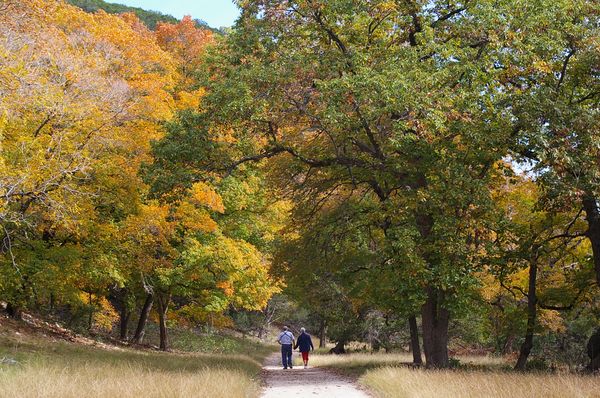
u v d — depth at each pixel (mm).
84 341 24531
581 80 16188
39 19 18203
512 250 17656
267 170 20953
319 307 36125
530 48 15266
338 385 15141
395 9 17047
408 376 12430
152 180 17344
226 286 29125
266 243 33312
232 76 17078
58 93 15453
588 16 16031
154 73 23844
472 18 16766
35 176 15008
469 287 15680
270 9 17547
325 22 17141
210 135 17688
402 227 15977
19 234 19156
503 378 11891
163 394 9117
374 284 20922
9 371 11273
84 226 19922
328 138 18766
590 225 17016
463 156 15945
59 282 21016
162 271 26500
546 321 25969
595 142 14055
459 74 15938
